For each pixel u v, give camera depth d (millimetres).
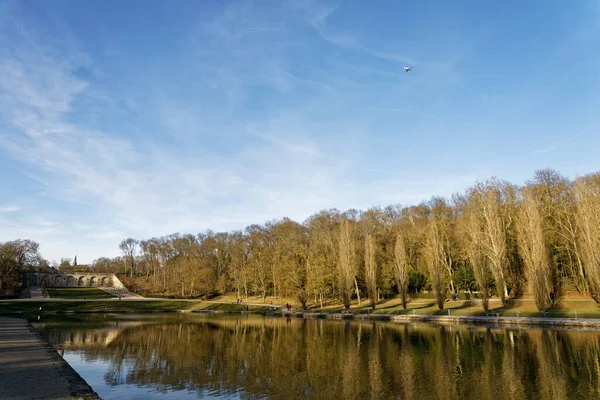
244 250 107688
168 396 18625
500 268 53469
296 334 41562
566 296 53969
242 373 23156
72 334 42500
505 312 49531
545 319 41219
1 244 97875
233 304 90250
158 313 81500
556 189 60438
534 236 47594
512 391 18375
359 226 88562
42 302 84812
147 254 142750
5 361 23312
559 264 57062
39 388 17094
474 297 64500
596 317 42062
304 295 77125
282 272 80375
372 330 42656
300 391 19188
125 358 28297
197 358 28062
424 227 75938
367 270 66125
